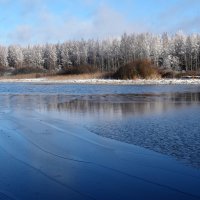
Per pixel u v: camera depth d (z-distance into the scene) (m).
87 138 16.02
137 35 154.50
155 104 29.61
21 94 45.72
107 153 13.38
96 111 25.61
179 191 9.58
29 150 13.95
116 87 57.56
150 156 12.85
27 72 127.81
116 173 11.07
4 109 27.94
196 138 15.51
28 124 19.98
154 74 74.88
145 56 130.00
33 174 11.02
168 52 134.00
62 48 167.62
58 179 10.57
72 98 37.75
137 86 59.34
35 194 9.45
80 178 10.65
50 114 24.44
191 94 40.28
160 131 17.22
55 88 58.41
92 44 159.38
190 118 21.08
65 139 15.87
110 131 17.48
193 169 11.30
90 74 88.00
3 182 10.33
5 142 15.32
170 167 11.55
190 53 127.50
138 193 9.48
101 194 9.44
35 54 167.62
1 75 123.25
